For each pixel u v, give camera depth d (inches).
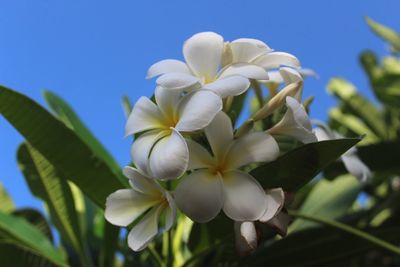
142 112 20.1
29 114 22.6
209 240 24.4
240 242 19.4
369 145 32.6
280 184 21.0
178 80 19.2
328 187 32.0
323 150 20.4
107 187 23.5
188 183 18.5
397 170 33.2
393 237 27.2
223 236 23.5
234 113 21.2
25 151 27.1
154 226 19.3
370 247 27.0
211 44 20.6
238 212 18.5
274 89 24.5
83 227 32.6
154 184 19.3
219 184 18.7
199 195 18.4
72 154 23.1
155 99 20.4
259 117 21.3
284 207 19.6
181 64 20.6
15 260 24.4
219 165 19.2
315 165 20.7
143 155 19.0
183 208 18.4
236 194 18.7
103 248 28.9
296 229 30.6
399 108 42.2
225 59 20.7
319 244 26.9
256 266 26.6
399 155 32.4
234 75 19.3
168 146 18.4
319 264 27.1
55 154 23.2
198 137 20.4
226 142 19.3
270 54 21.2
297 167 20.7
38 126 22.8
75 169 23.3
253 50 20.9
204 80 20.3
